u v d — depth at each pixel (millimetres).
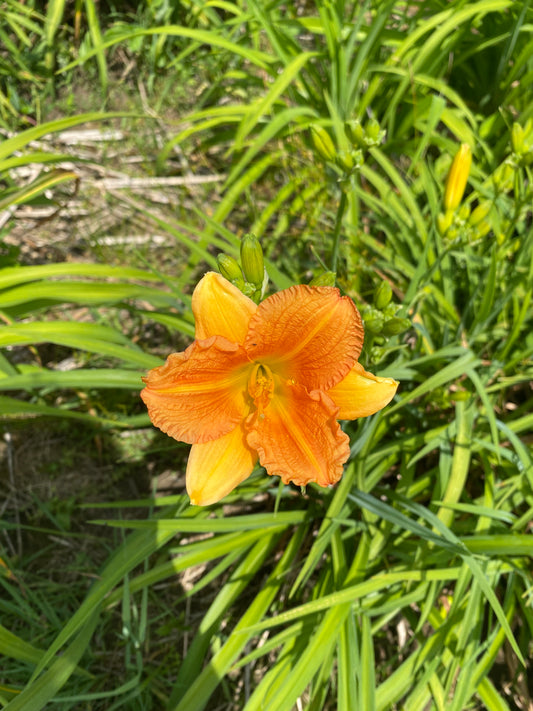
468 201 418
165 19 655
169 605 450
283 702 323
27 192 423
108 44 507
